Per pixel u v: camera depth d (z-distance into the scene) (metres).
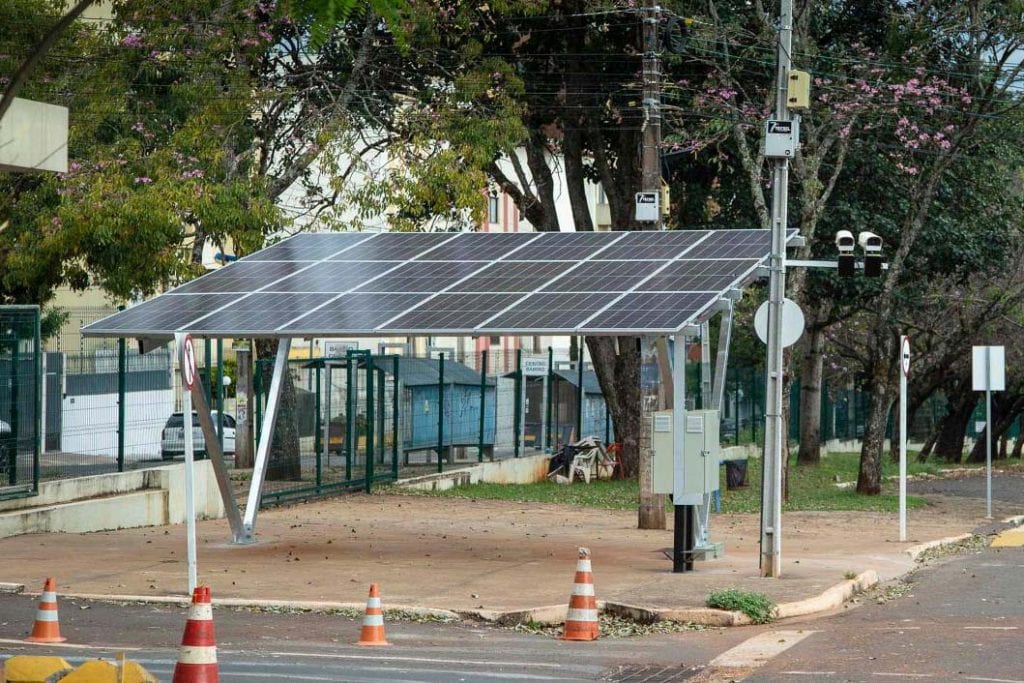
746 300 58.56
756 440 54.97
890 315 45.34
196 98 33.66
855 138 37.38
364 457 35.25
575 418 47.41
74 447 26.30
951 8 35.75
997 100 36.38
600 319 19.08
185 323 21.09
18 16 28.95
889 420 73.31
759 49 36.66
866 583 19.42
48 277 32.34
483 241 24.53
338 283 22.73
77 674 9.38
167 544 23.55
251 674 12.23
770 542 19.41
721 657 13.69
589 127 40.09
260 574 19.78
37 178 32.84
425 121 34.56
